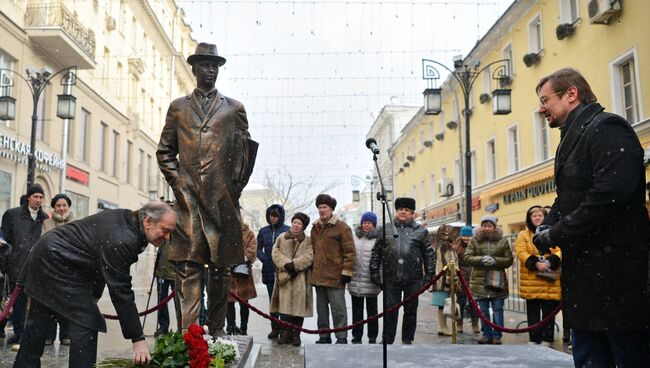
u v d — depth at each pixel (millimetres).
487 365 5012
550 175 18594
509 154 22375
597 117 2891
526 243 7613
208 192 4719
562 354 5582
